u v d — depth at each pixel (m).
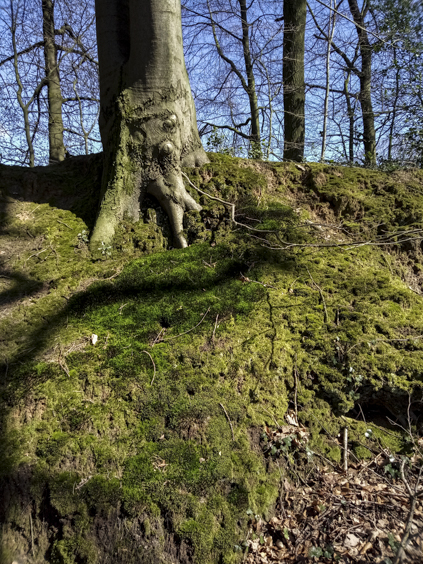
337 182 4.59
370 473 2.80
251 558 2.34
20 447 2.48
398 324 3.27
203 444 2.58
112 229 3.86
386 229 4.30
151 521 2.30
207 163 4.39
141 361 2.86
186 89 3.96
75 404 2.66
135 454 2.49
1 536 2.32
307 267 3.71
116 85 3.80
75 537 2.28
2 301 3.31
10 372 2.78
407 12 8.22
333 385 2.98
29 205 4.20
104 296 3.36
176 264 3.65
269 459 2.69
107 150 3.97
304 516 2.53
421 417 3.17
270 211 4.18
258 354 3.02
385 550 2.29
